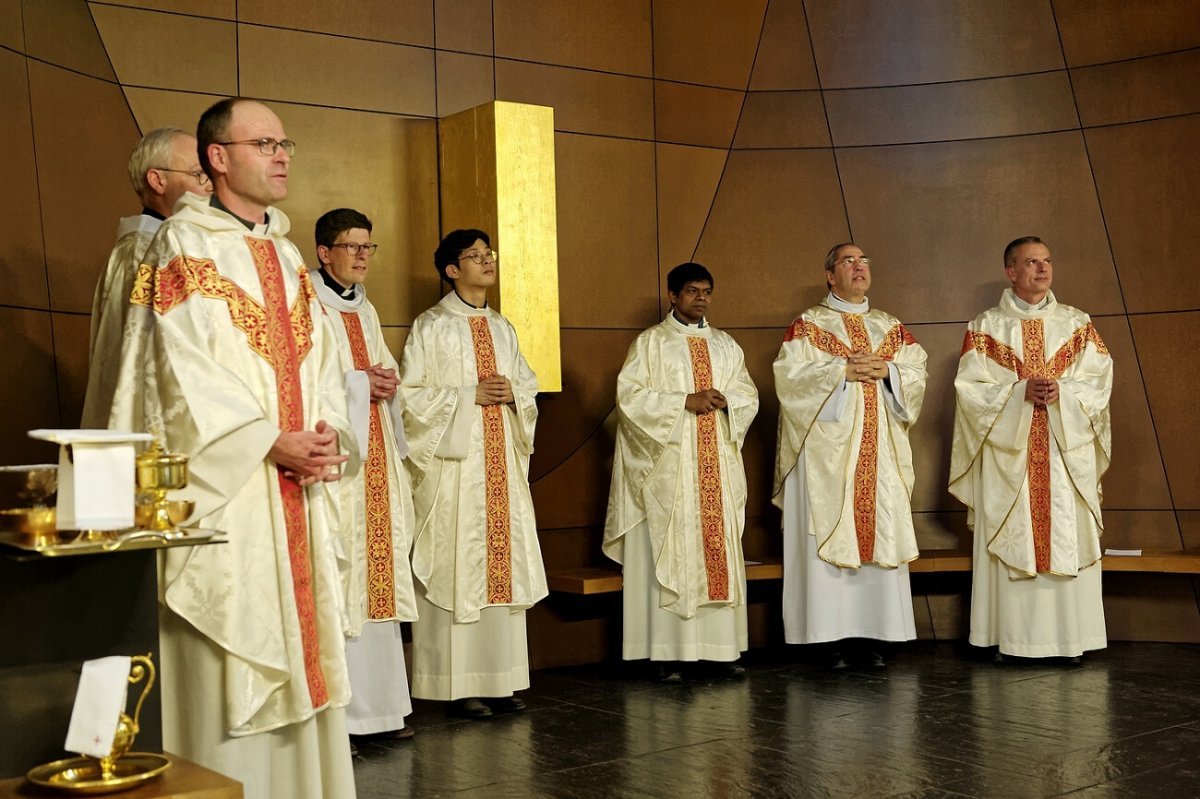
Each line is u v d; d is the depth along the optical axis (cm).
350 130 564
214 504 265
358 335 468
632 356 571
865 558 568
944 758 398
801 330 593
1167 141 643
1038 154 661
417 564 484
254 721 273
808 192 669
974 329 603
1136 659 578
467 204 566
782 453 588
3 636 241
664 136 650
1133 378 645
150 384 270
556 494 614
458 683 482
